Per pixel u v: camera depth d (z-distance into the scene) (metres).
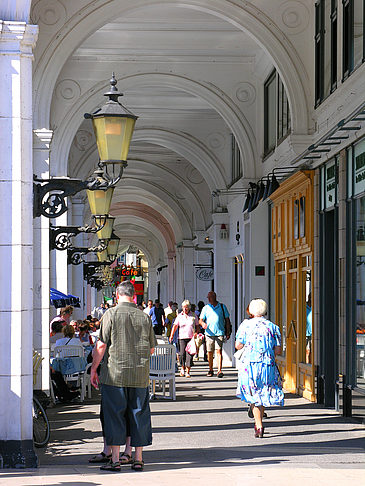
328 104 17.50
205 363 31.62
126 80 25.12
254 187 25.00
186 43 24.20
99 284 49.16
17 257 9.46
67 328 19.02
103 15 19.47
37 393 16.72
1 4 9.61
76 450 11.44
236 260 30.62
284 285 21.91
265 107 25.00
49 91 19.44
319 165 18.03
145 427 9.57
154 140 33.19
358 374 15.16
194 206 40.69
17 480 8.16
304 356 19.56
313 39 19.23
